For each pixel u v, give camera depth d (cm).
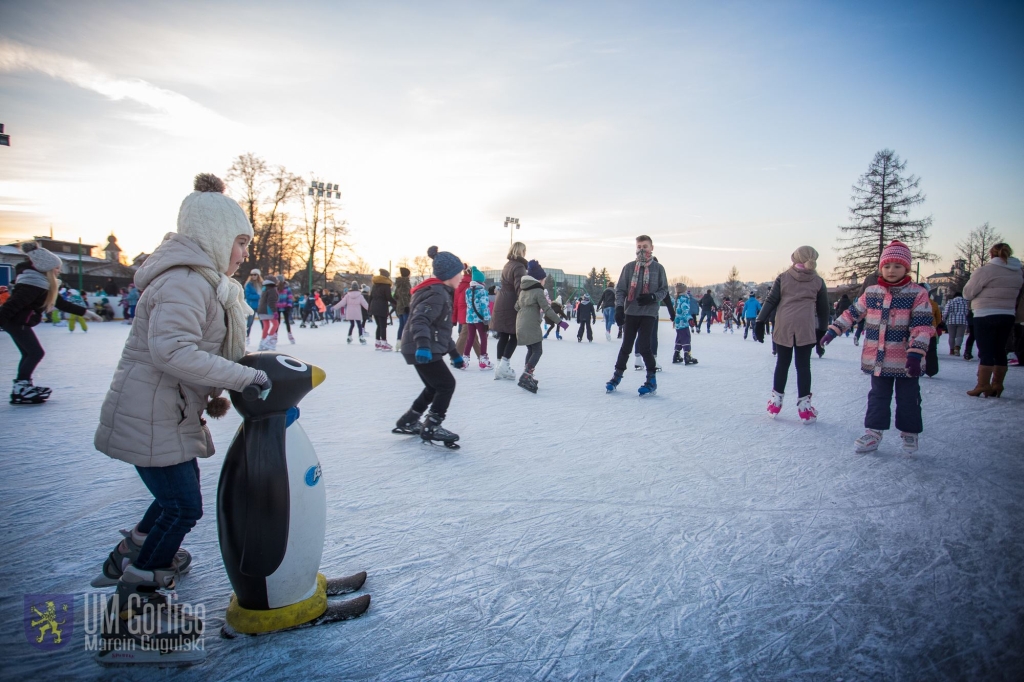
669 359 1123
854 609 211
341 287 4550
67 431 441
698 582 229
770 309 529
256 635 188
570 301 3566
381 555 248
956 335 1155
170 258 172
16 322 525
